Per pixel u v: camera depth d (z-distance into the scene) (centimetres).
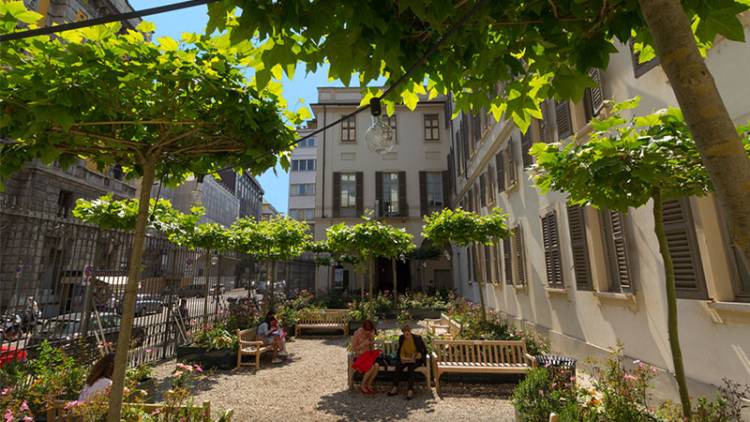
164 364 859
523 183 1072
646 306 569
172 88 264
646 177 292
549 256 897
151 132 329
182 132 312
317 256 2253
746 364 410
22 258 556
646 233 568
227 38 255
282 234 1298
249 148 319
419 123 2594
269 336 926
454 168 2241
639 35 240
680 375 299
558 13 235
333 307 1812
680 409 352
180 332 959
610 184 316
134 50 242
